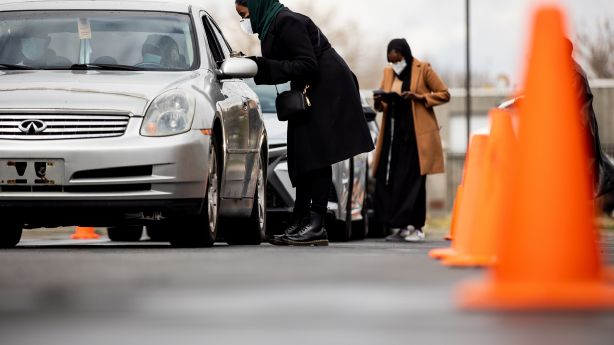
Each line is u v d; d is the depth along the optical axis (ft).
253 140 45.11
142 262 28.89
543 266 19.34
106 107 38.34
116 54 42.60
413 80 55.83
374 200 57.00
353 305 19.49
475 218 27.91
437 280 23.58
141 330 16.94
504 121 27.78
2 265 27.58
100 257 31.37
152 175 38.01
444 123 211.82
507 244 19.57
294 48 41.47
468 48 146.82
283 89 58.80
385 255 33.27
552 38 19.92
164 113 38.60
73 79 39.63
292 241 42.09
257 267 26.94
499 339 15.96
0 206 38.14
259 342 15.81
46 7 44.73
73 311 18.88
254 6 42.27
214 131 40.57
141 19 44.14
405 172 56.13
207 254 33.40
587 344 15.43
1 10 44.62
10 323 17.65
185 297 20.47
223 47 47.32
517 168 19.71
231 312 18.75
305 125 41.88
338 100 41.91
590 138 41.34
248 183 44.37
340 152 41.70
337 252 35.73
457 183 204.44
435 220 138.92
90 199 37.88
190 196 38.52
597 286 19.30
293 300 20.08
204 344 15.66
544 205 19.43
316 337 16.25
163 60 42.52
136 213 38.34
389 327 17.20
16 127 38.27
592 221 19.52
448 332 16.66
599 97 211.61
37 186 37.99
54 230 97.19
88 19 44.01
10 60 42.45
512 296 19.02
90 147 37.83
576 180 19.49
